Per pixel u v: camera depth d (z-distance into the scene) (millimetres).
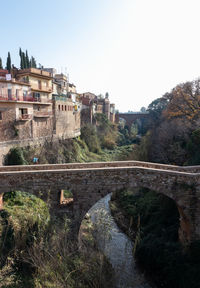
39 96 33531
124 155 43062
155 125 43688
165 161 28000
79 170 13812
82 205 14117
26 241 12219
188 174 13734
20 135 27234
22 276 10570
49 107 34219
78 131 46812
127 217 22984
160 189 13953
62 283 8516
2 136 24656
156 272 14500
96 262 10172
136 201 25344
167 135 30797
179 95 31812
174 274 13344
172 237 16484
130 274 13906
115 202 27344
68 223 13883
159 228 18359
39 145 30875
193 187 13828
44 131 32531
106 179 13977
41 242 10633
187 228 14438
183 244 14891
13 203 17953
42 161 28578
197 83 29891
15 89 27734
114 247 17234
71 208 14469
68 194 26578
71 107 42125
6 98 25312
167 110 35406
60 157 32656
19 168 16547
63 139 37625
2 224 13867
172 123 32000
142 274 14398
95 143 52000
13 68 33250
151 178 13914
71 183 13914
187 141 26469
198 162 21125
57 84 42875
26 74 31797
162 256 14586
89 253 10805
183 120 30656
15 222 13430
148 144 35250
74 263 10164
